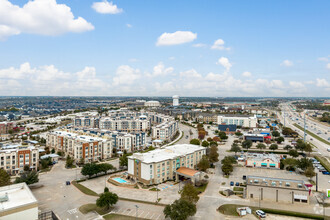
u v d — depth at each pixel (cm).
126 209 11550
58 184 15138
